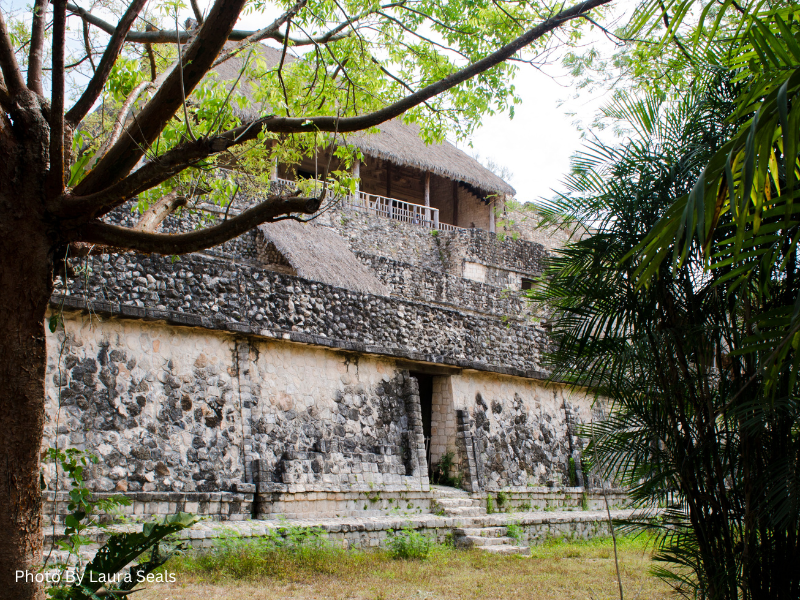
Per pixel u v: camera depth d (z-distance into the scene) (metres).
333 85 7.99
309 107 7.93
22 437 4.21
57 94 4.30
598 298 6.01
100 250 5.73
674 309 5.66
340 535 9.95
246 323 10.66
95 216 4.84
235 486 10.05
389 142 24.06
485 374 14.60
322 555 9.09
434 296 20.92
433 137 8.38
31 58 4.95
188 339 10.27
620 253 5.84
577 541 13.45
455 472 13.41
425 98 5.85
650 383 5.72
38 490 4.34
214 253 15.90
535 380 15.63
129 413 9.38
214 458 10.03
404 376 13.12
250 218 4.78
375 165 27.17
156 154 6.33
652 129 6.05
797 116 3.15
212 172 8.13
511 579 8.87
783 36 3.74
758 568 5.07
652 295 5.57
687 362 5.82
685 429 5.58
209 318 10.23
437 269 24.52
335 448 11.50
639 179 5.88
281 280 11.39
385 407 12.58
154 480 9.34
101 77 5.29
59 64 4.30
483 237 24.91
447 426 13.73
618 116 6.20
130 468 9.17
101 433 9.05
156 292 9.94
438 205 29.44
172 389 9.91
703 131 5.73
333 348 11.73
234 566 8.20
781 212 3.79
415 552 10.23
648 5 4.12
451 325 14.02
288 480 10.59
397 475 12.22
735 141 3.25
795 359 3.77
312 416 11.38
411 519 11.07
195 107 7.18
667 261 5.50
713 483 5.37
